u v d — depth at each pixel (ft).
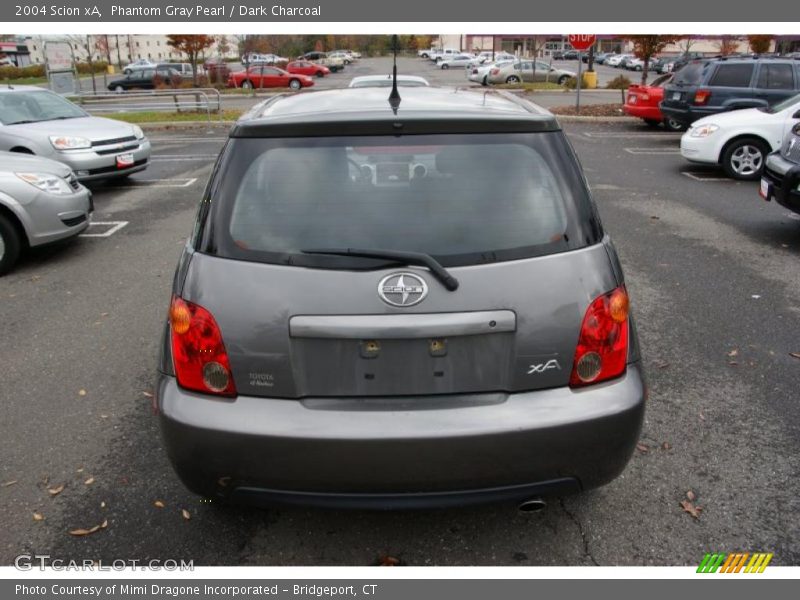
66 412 12.86
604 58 225.56
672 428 11.94
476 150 8.25
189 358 7.91
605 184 36.06
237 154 8.38
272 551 9.15
